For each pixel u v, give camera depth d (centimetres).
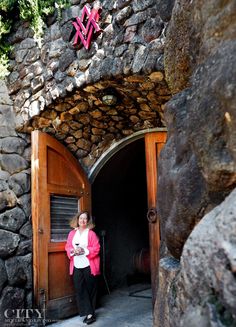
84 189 406
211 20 139
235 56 120
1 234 332
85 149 411
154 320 154
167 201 157
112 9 282
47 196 357
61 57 316
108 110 344
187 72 173
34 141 354
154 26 258
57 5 321
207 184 129
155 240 337
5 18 362
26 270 344
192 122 139
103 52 285
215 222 106
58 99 321
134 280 577
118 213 561
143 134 385
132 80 279
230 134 117
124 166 502
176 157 155
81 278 356
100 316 377
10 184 349
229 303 95
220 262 99
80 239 364
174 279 137
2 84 365
